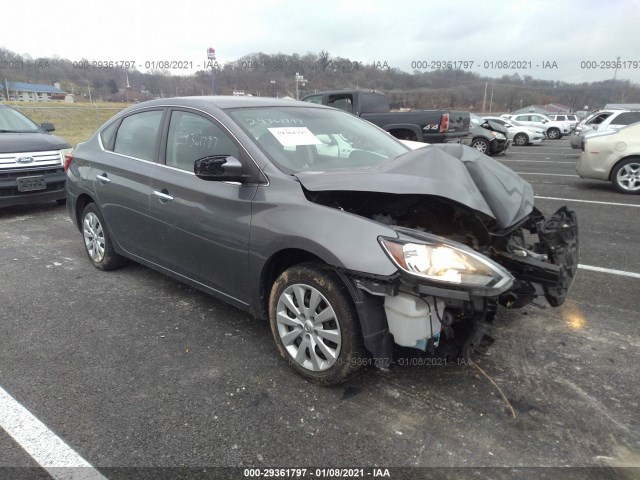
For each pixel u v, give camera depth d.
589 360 3.11
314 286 2.72
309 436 2.44
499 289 2.42
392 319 2.54
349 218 2.63
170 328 3.59
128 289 4.34
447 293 2.36
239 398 2.74
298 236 2.72
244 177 3.04
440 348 2.74
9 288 4.36
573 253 3.23
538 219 3.52
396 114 11.70
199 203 3.36
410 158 2.97
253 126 3.37
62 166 7.48
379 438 2.42
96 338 3.44
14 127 7.87
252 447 2.36
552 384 2.85
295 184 2.91
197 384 2.88
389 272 2.42
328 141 3.59
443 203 2.84
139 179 3.92
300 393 2.78
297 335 2.90
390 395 2.75
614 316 3.72
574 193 9.18
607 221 6.77
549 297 2.80
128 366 3.08
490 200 2.87
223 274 3.29
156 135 3.92
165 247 3.78
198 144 3.51
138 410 2.64
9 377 2.95
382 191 2.63
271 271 3.06
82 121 26.22
